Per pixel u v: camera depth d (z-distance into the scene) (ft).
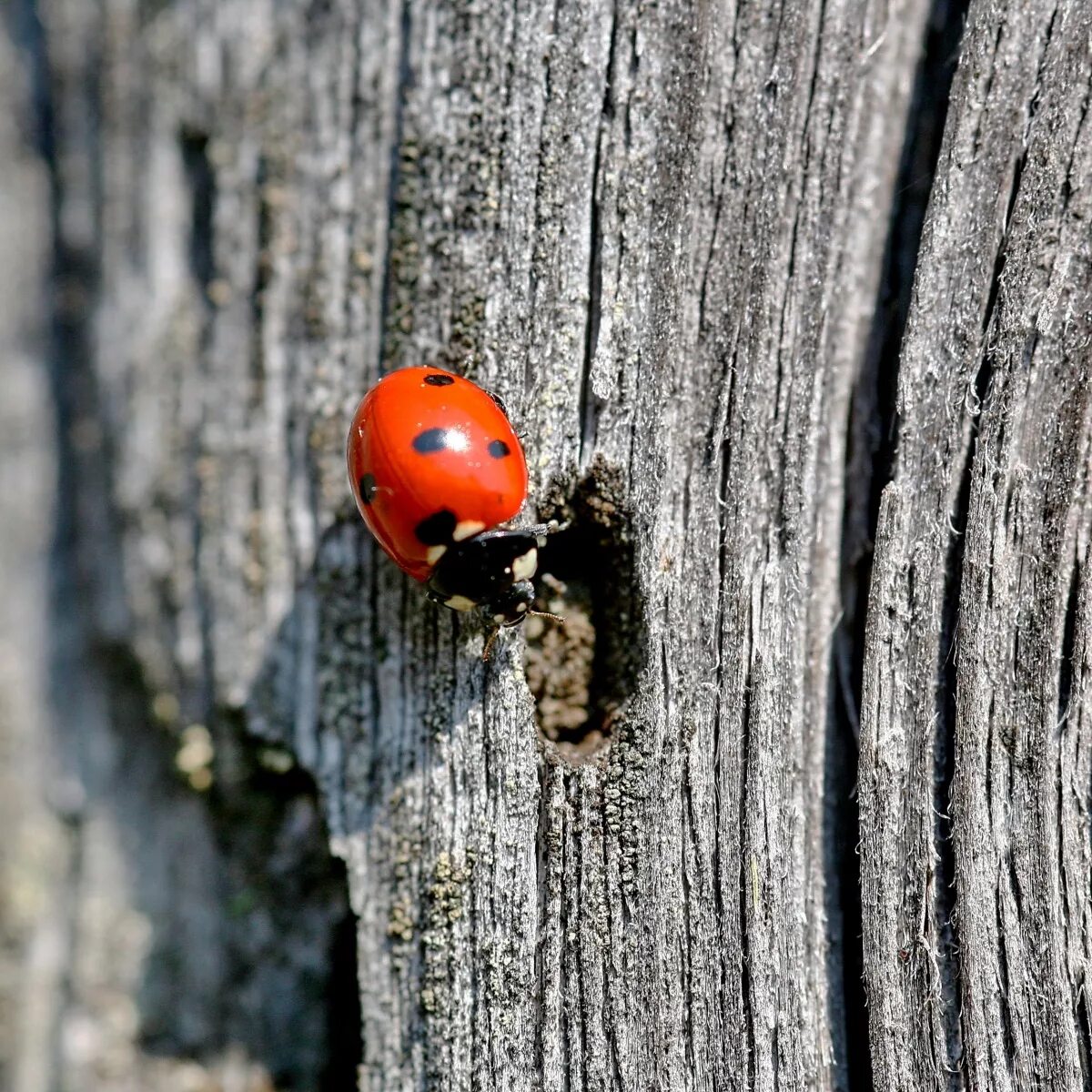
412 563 0.22
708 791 0.22
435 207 0.23
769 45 0.22
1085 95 0.22
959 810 0.22
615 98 0.22
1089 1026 0.21
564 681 0.23
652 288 0.22
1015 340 0.22
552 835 0.22
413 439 0.22
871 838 0.22
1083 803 0.22
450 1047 0.22
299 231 0.24
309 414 0.24
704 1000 0.22
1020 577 0.22
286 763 0.24
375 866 0.23
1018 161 0.22
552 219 0.23
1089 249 0.22
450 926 0.22
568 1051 0.22
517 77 0.23
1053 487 0.22
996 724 0.22
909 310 0.22
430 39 0.23
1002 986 0.21
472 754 0.22
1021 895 0.22
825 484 0.22
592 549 0.23
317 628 0.24
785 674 0.22
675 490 0.22
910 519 0.22
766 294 0.22
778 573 0.22
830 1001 0.22
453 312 0.23
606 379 0.22
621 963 0.22
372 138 0.24
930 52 0.23
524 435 0.23
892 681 0.22
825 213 0.22
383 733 0.23
